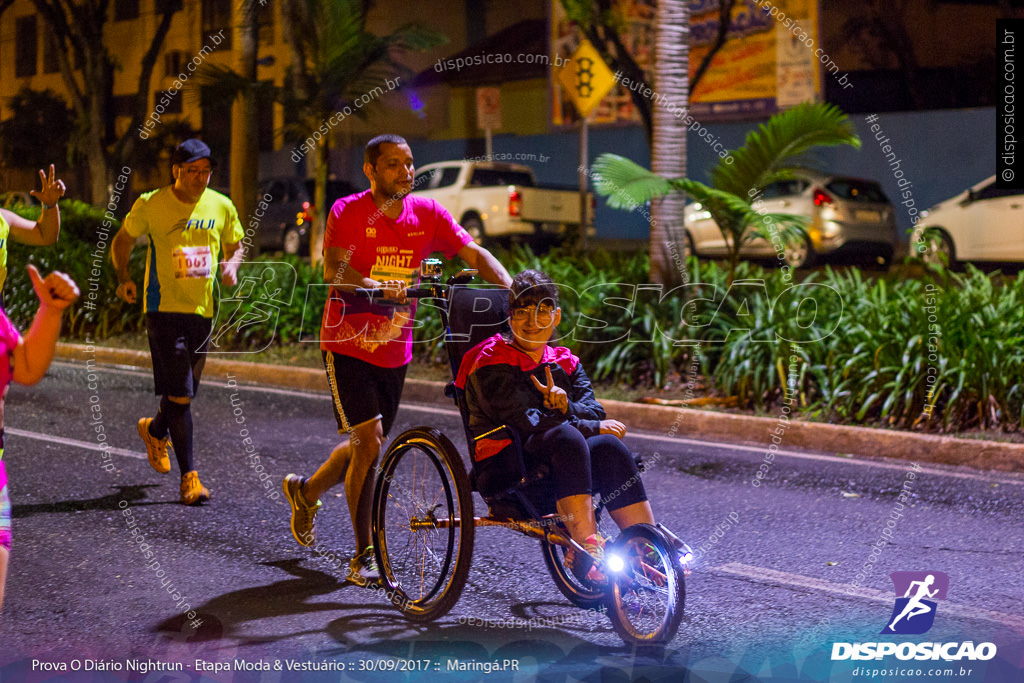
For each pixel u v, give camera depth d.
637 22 23.08
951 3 24.23
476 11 31.83
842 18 25.41
